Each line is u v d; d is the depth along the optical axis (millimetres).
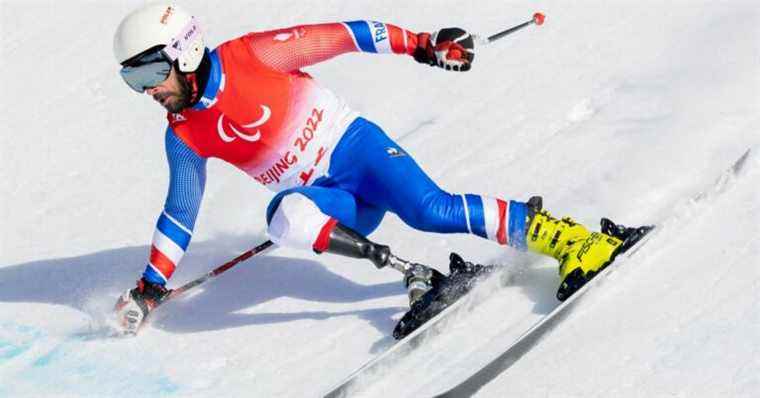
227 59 16875
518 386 15781
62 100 30828
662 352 15898
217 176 25406
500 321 17359
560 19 30031
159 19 16188
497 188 22438
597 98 25453
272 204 16906
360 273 20062
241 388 17094
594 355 16094
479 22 30828
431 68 28734
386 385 16375
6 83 32219
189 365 17922
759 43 26438
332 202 17203
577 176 22016
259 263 21031
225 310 19516
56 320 20000
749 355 15500
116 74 31844
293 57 17125
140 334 18984
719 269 17547
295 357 17688
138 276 21672
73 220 24609
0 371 18312
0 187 26625
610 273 17500
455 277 17344
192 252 22250
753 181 19734
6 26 35750
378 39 17375
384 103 27516
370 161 17406
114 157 27438
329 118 17531
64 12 36219
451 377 16203
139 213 24625
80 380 17828
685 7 29359
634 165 21703
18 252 23297
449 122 25859
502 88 26938
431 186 17406
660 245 18359
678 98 24312
